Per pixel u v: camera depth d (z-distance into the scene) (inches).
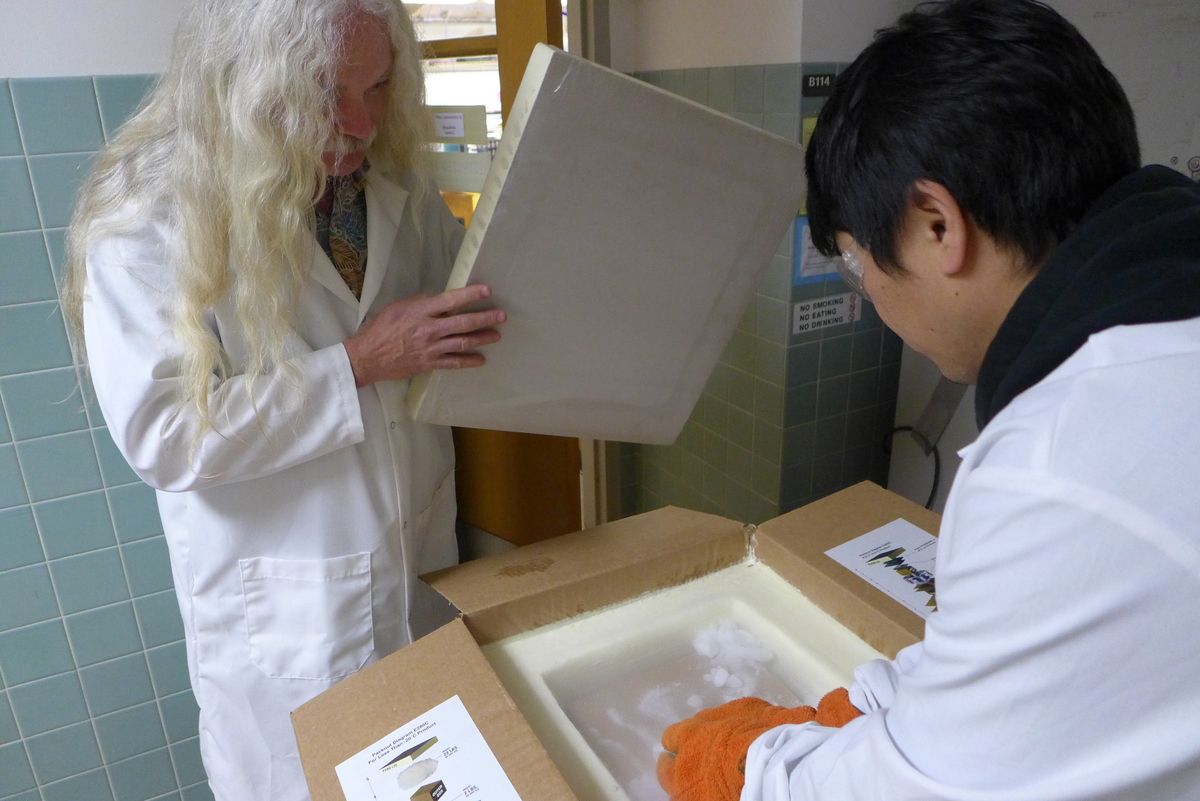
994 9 20.5
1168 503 15.5
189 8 39.4
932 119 20.1
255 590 48.4
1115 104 20.6
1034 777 17.2
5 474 56.5
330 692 33.9
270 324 41.1
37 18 49.7
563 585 39.8
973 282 21.7
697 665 39.6
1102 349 17.5
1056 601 16.3
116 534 61.1
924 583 39.1
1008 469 17.5
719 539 44.1
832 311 80.7
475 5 68.7
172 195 41.0
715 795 29.4
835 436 86.5
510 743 30.1
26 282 53.5
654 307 42.8
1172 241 17.8
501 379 42.6
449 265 56.4
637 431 49.2
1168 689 15.7
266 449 42.6
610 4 87.7
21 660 61.1
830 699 32.0
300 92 37.3
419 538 56.4
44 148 51.8
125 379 39.9
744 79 76.2
